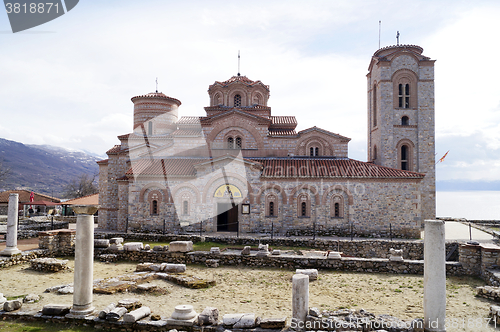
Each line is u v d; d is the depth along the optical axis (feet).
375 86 140.15
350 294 46.32
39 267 58.39
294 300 33.40
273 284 51.47
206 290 47.83
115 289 44.91
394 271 58.65
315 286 50.21
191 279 50.75
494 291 43.78
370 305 41.65
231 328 32.89
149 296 44.04
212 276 55.93
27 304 40.16
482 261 55.01
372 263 59.47
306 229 103.19
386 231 102.22
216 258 64.49
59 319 35.27
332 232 102.73
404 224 102.22
